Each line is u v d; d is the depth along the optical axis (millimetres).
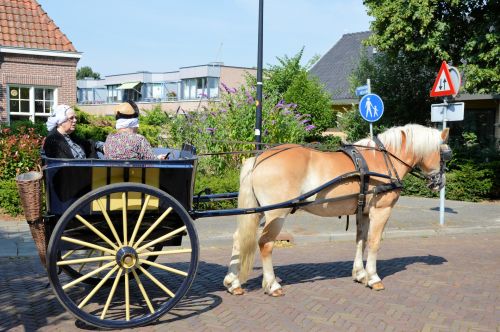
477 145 16922
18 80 18578
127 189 4781
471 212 12820
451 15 14648
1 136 11977
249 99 13094
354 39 31297
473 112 20312
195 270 5090
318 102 21438
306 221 10898
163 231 5281
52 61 19250
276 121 12992
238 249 6137
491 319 5332
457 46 15133
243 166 6012
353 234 9766
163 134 13852
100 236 4848
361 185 6129
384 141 6660
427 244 9555
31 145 11383
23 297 5875
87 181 4867
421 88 18875
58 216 4938
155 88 65312
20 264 7418
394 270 7367
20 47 18453
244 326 5055
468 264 7805
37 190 4652
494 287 6508
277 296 6004
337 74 28250
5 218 10141
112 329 4902
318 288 6402
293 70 23359
